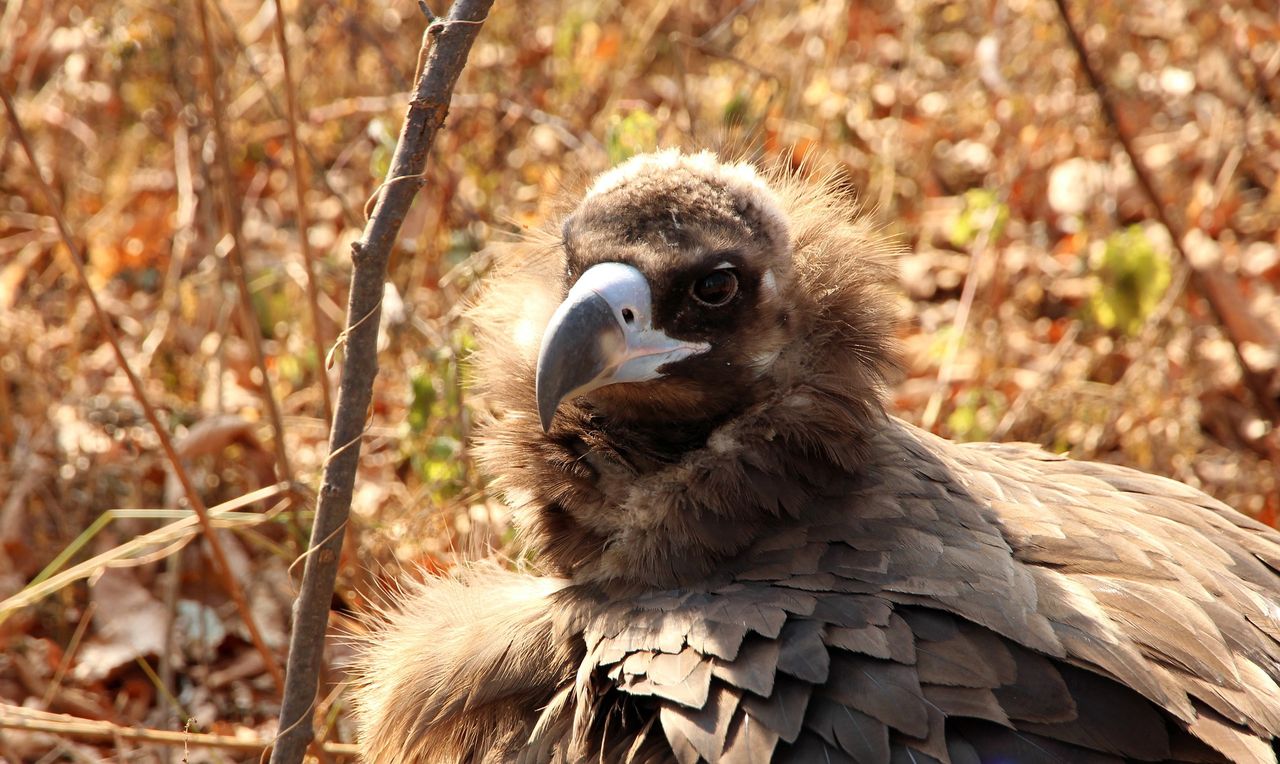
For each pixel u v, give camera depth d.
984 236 13.50
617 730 6.91
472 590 8.20
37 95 15.24
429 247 13.04
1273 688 6.77
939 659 6.60
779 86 13.52
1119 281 12.27
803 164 9.14
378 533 10.79
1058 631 6.68
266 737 10.67
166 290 13.31
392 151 11.44
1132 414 12.23
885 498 7.35
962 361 13.40
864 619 6.74
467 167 13.46
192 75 13.15
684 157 7.88
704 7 16.27
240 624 11.80
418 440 10.90
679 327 7.35
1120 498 8.08
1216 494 12.38
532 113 13.30
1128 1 15.03
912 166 14.92
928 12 16.64
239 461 12.35
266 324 13.20
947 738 6.42
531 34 15.72
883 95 16.12
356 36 13.80
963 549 7.07
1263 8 16.69
